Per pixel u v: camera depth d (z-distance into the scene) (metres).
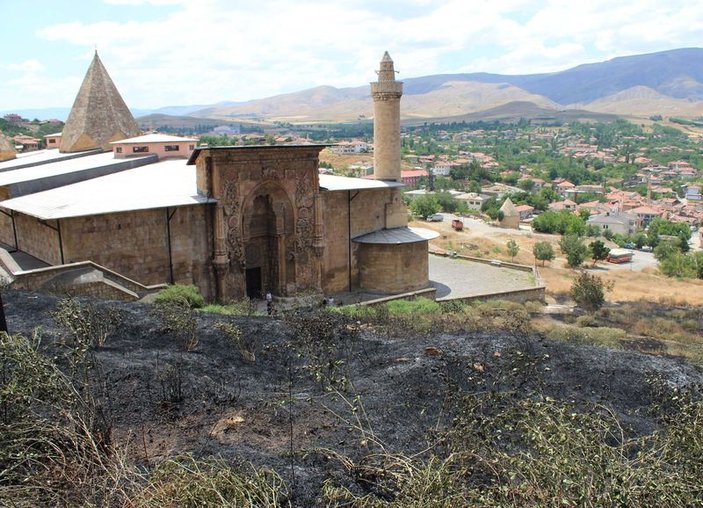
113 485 8.73
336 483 9.48
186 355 16.17
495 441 9.86
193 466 9.55
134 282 28.03
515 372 14.52
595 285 39.69
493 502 7.57
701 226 144.62
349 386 14.35
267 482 8.77
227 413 12.42
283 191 35.59
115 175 39.03
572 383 15.64
